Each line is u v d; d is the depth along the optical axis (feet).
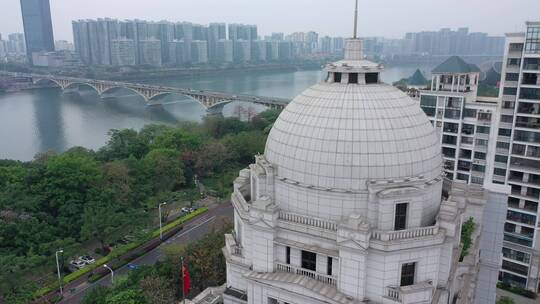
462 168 342.85
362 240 144.77
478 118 326.44
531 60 282.56
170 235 354.54
